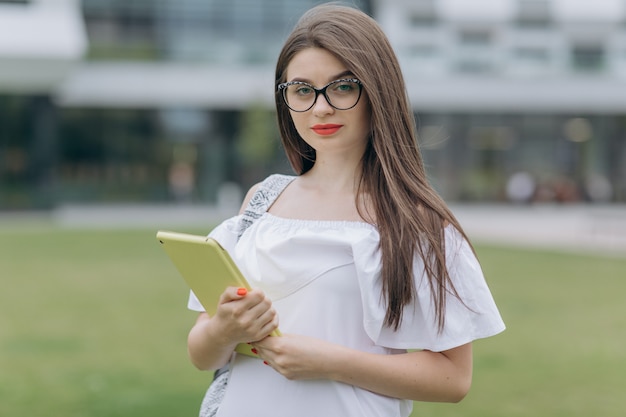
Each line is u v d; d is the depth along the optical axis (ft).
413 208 5.56
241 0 88.79
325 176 6.11
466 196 100.42
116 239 51.29
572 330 24.07
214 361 5.88
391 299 5.47
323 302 5.58
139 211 86.84
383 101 5.64
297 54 5.77
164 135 94.22
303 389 5.65
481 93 93.66
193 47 89.20
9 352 20.70
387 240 5.48
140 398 16.44
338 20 5.69
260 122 87.76
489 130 100.63
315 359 5.38
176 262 5.62
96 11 86.43
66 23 79.00
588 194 100.63
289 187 6.37
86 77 87.25
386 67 5.69
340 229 5.67
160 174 94.58
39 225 65.05
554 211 92.79
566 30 93.45
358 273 5.43
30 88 83.20
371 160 5.88
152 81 88.69
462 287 5.60
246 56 90.02
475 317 5.64
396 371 5.50
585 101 94.79
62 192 91.09
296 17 7.50
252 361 5.89
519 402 16.31
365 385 5.51
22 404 15.94
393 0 91.45
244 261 5.86
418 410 15.65
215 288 5.49
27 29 77.87
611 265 40.06
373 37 5.69
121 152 93.09
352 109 5.67
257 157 89.35
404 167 5.73
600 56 94.38
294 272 5.59
